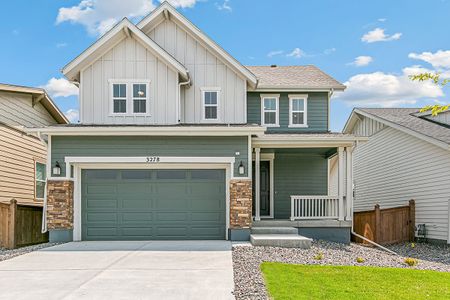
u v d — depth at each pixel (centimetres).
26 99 1862
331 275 852
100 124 1505
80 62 1544
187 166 1416
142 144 1391
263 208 1820
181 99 1655
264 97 1873
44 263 973
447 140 1520
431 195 1667
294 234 1387
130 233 1407
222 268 902
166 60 1562
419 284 801
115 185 1413
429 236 1675
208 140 1395
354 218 1877
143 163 1396
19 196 1759
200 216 1416
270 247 1199
